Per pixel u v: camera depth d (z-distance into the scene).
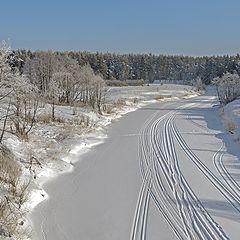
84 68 62.16
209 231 16.19
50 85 46.84
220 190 21.36
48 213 17.98
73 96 53.38
